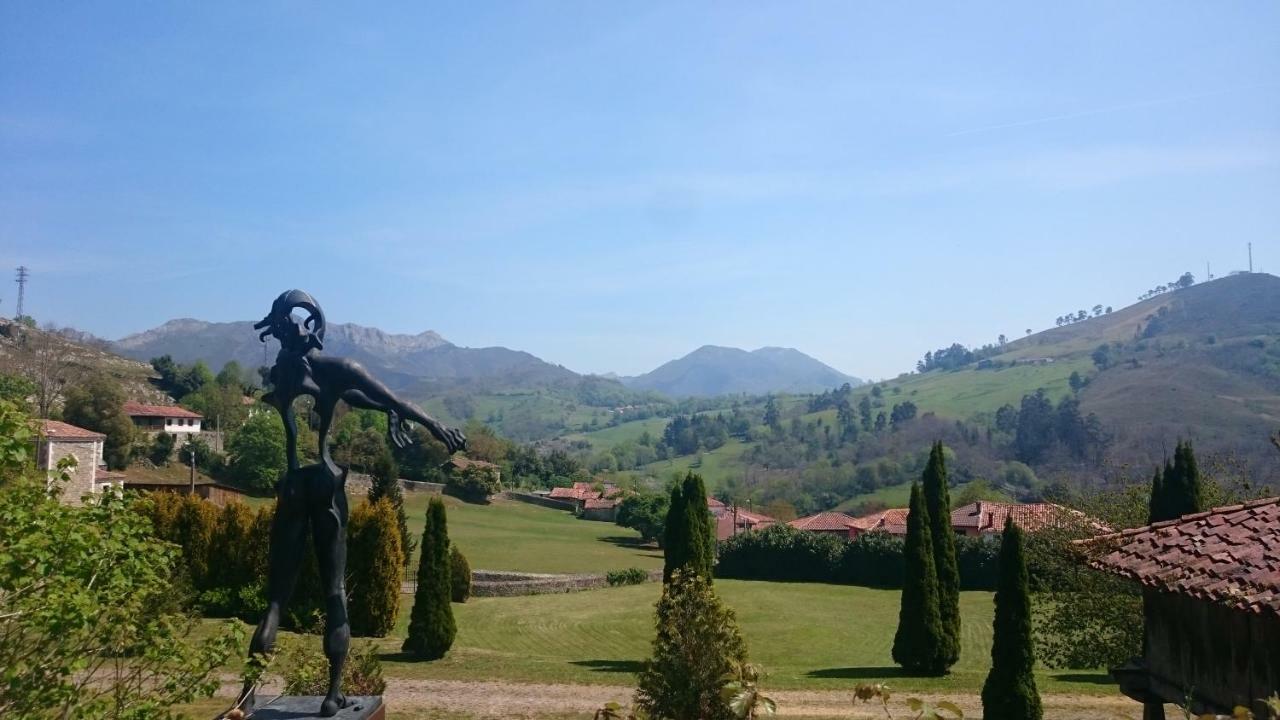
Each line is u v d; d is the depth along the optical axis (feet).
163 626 30.04
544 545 235.20
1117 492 98.37
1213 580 31.22
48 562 27.58
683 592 49.57
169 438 257.96
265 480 247.29
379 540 97.50
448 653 90.17
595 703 69.21
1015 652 66.18
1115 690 77.00
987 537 175.63
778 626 121.90
